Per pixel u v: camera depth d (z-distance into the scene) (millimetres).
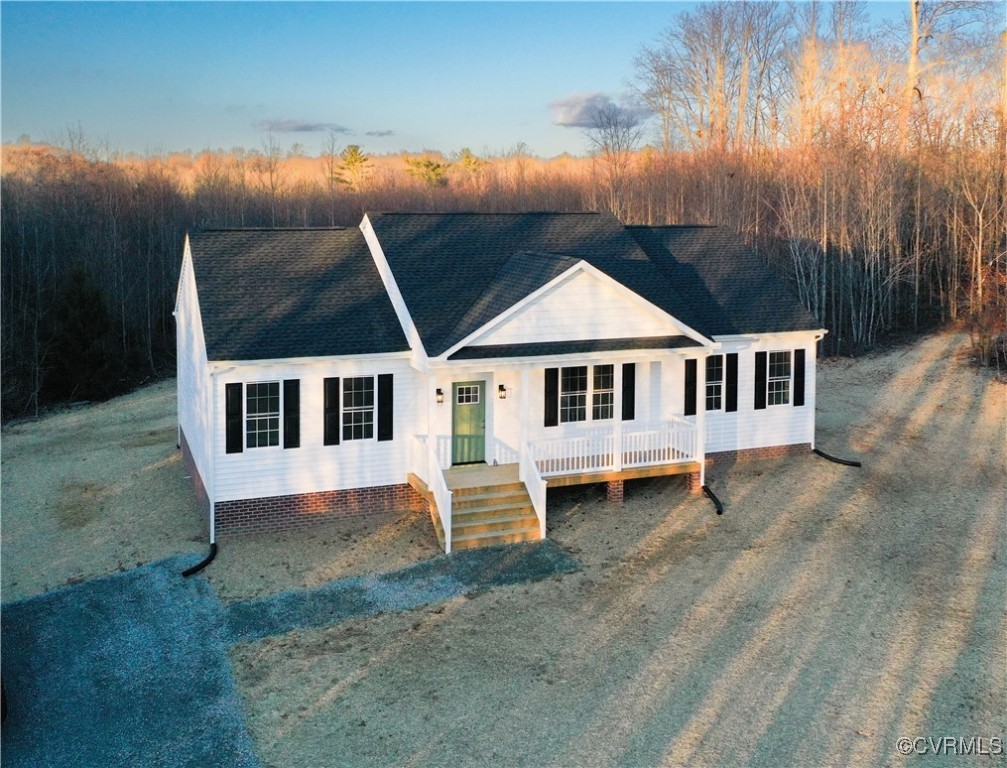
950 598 15453
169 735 11914
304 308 20125
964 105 51250
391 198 73562
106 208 49719
